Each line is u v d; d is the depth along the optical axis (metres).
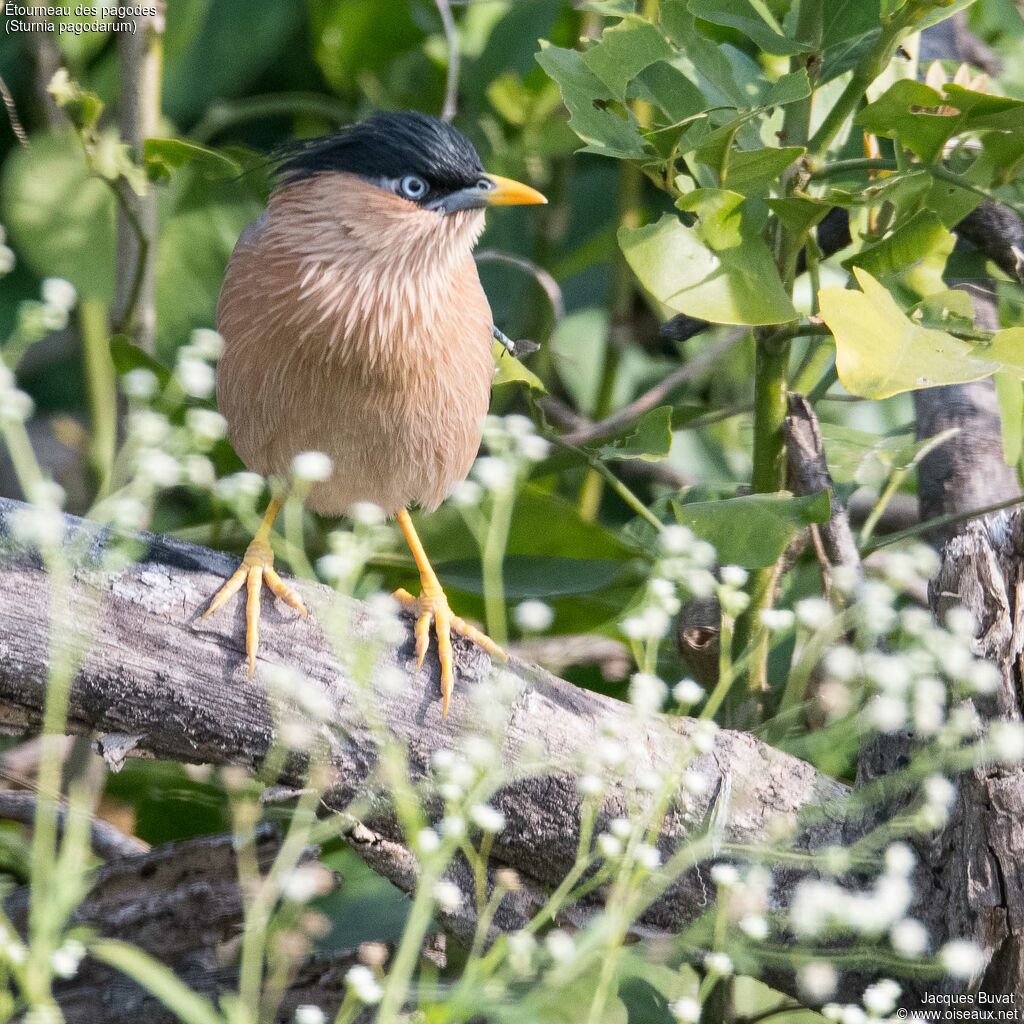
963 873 5.16
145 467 4.39
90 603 5.23
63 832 6.23
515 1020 4.10
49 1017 3.91
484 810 4.28
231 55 10.79
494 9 9.88
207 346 4.43
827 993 5.41
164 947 5.41
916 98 5.68
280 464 6.70
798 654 6.36
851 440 7.43
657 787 4.57
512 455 5.27
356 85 10.37
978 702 5.13
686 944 4.69
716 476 9.91
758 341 6.46
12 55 10.28
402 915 6.62
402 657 5.54
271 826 5.36
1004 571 5.18
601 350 10.53
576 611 7.95
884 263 6.00
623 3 6.64
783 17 6.71
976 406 7.40
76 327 10.20
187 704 5.32
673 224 5.70
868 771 5.45
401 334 6.34
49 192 8.79
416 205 6.38
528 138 9.39
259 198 9.58
